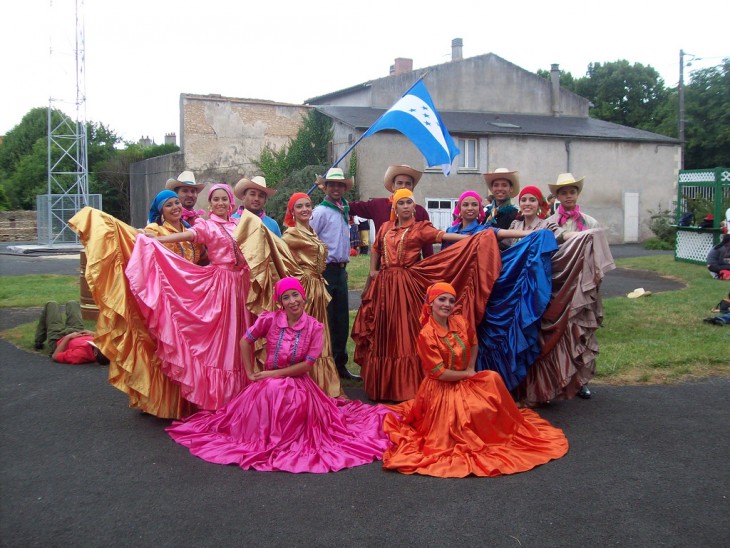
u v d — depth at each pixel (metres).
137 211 39.56
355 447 4.78
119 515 3.79
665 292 12.25
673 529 3.65
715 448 4.87
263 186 6.52
